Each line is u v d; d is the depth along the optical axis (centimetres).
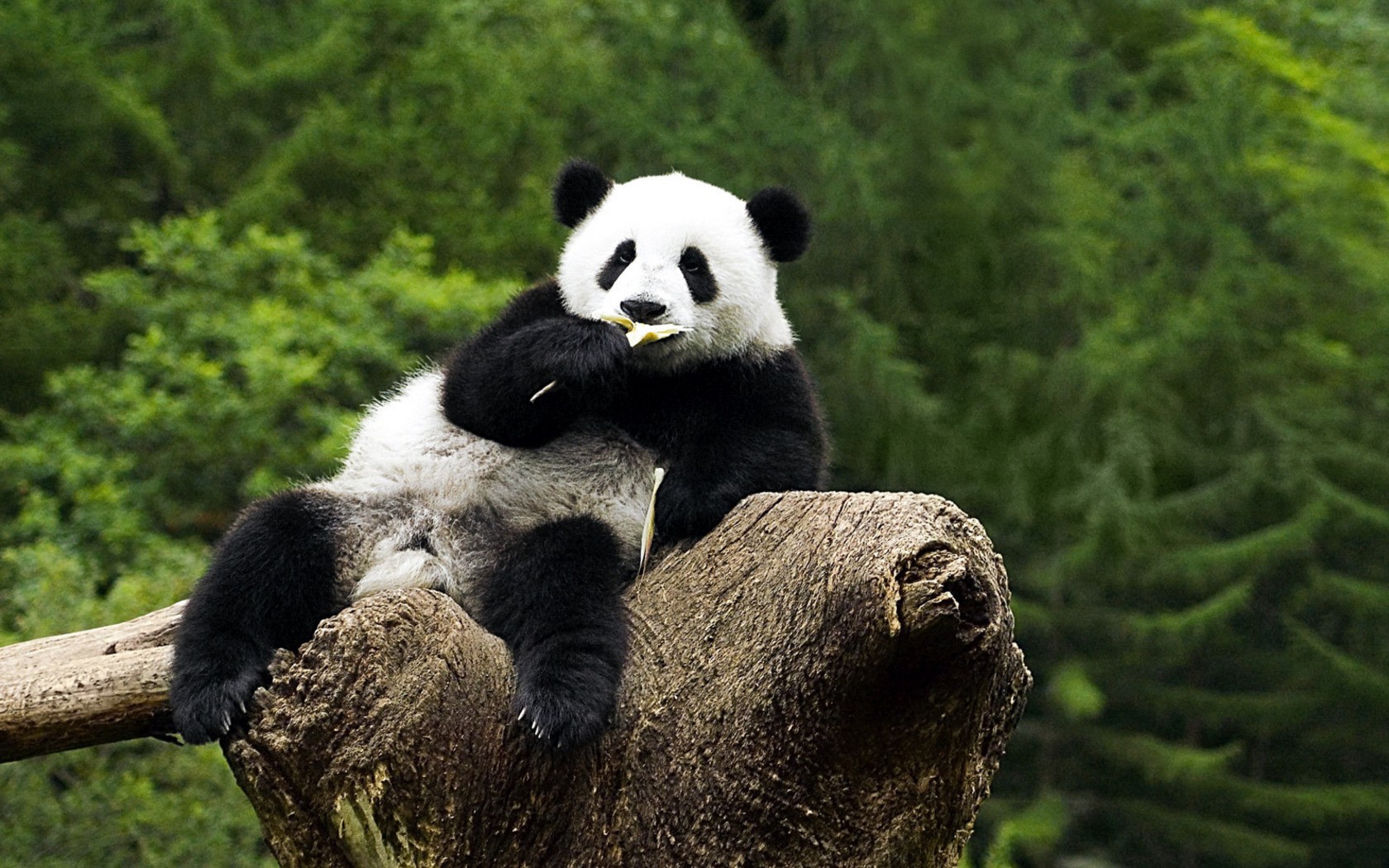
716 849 445
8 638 1092
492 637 497
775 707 441
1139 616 2236
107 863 1073
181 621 544
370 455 593
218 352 1705
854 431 2294
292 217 2097
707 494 565
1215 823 2195
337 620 468
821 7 2478
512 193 2245
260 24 2336
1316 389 2431
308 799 468
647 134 2294
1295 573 2422
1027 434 2398
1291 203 2531
